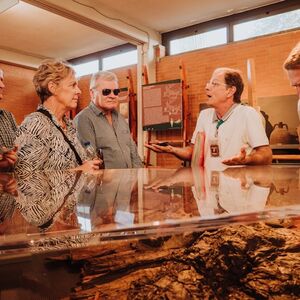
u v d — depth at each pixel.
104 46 5.86
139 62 5.03
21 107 6.27
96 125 1.90
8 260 0.31
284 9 4.13
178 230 0.40
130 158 2.02
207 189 0.69
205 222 0.43
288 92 3.93
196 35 4.89
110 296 0.35
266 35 4.15
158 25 4.91
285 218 0.48
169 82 4.63
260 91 4.14
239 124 1.66
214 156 1.70
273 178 0.88
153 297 0.36
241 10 4.42
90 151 1.70
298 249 0.43
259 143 1.56
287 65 3.68
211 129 1.76
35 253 0.32
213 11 4.46
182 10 4.42
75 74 1.43
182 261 0.39
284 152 3.86
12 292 0.31
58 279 0.33
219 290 0.39
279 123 3.93
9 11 4.34
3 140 1.89
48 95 1.37
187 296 0.37
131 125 5.09
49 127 1.27
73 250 0.34
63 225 0.38
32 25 4.83
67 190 0.69
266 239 0.44
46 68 1.34
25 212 0.45
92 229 0.37
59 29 5.01
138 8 4.33
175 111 4.58
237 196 0.59
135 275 0.36
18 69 6.23
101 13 4.21
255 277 0.41
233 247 0.42
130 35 4.68
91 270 0.35
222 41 4.67
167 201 0.54
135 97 5.18
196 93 4.74
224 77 1.72
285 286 0.40
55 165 1.25
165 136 4.92
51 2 3.64
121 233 0.37
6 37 5.33
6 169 1.13
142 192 0.65
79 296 0.33
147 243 0.38
